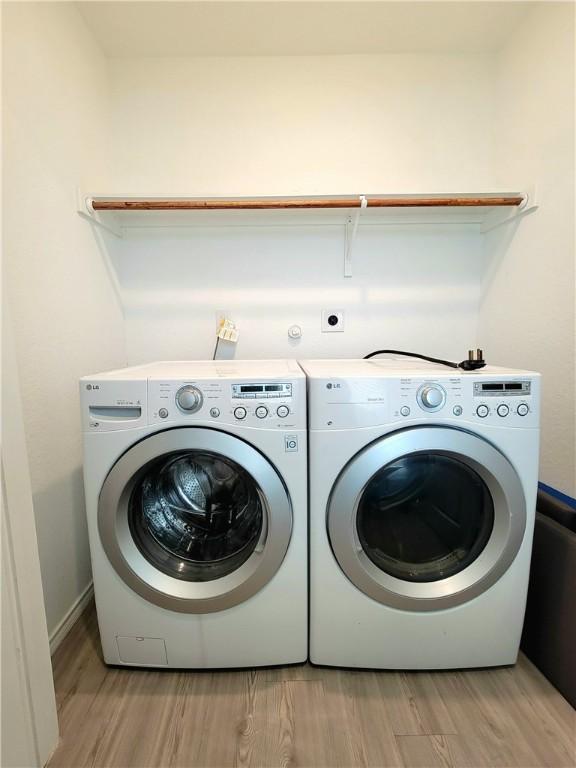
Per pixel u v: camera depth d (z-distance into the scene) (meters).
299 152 1.59
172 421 0.92
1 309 0.74
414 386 0.92
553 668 1.00
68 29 1.25
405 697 0.97
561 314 1.25
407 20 1.38
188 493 1.08
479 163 1.62
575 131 1.18
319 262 1.67
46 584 1.12
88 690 0.99
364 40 1.48
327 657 1.03
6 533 0.75
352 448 0.93
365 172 1.61
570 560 0.94
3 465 0.74
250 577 0.96
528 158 1.38
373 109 1.58
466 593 0.98
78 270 1.31
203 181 1.60
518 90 1.43
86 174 1.36
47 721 0.84
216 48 1.50
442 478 1.03
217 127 1.58
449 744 0.86
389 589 0.98
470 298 1.70
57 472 1.18
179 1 1.28
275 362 1.35
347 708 0.94
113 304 1.57
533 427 0.94
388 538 1.05
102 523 0.95
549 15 1.26
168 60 1.55
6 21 0.97
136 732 0.89
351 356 1.72
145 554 1.01
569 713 0.93
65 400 1.23
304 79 1.57
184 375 0.96
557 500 1.06
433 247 1.67
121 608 1.00
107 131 1.53
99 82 1.47
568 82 1.20
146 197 1.36
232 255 1.65
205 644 1.02
